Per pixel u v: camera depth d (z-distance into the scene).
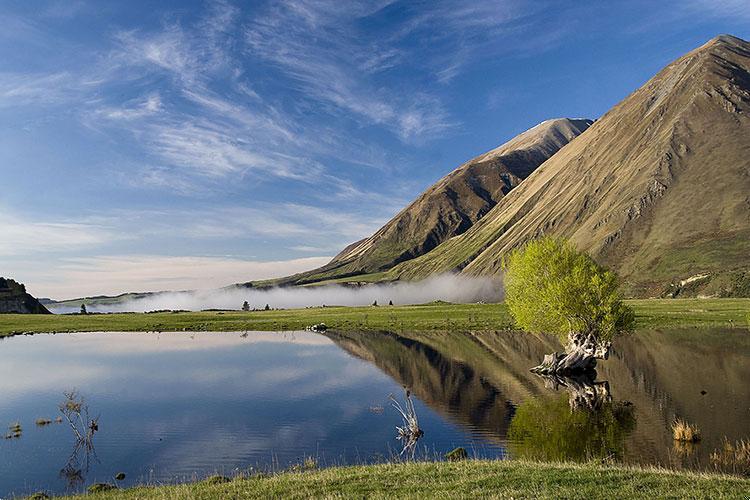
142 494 25.64
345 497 21.42
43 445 41.72
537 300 67.94
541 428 42.56
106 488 29.62
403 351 94.62
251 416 50.62
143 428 46.47
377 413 50.97
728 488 20.97
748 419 42.31
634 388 55.78
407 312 176.88
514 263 70.38
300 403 56.09
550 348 93.19
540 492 20.69
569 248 69.00
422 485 22.77
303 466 34.84
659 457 33.81
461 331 122.69
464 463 28.14
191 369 79.00
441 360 82.88
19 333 133.88
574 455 34.97
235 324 152.62
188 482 31.91
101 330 142.88
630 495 20.12
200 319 168.50
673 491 20.67
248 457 38.19
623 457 34.09
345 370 76.81
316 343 110.56
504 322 133.50
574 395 54.50
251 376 73.00
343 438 42.69
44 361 87.56
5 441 42.94
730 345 80.12
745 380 57.28
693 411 45.34
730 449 34.75
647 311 134.12
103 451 40.03
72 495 28.36
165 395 60.78
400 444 40.28
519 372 70.25
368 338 117.44
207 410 53.31
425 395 58.09
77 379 71.38
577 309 64.94
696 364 67.31
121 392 62.69
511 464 27.30
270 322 157.00
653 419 43.38
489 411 49.62
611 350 81.31
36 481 33.72
